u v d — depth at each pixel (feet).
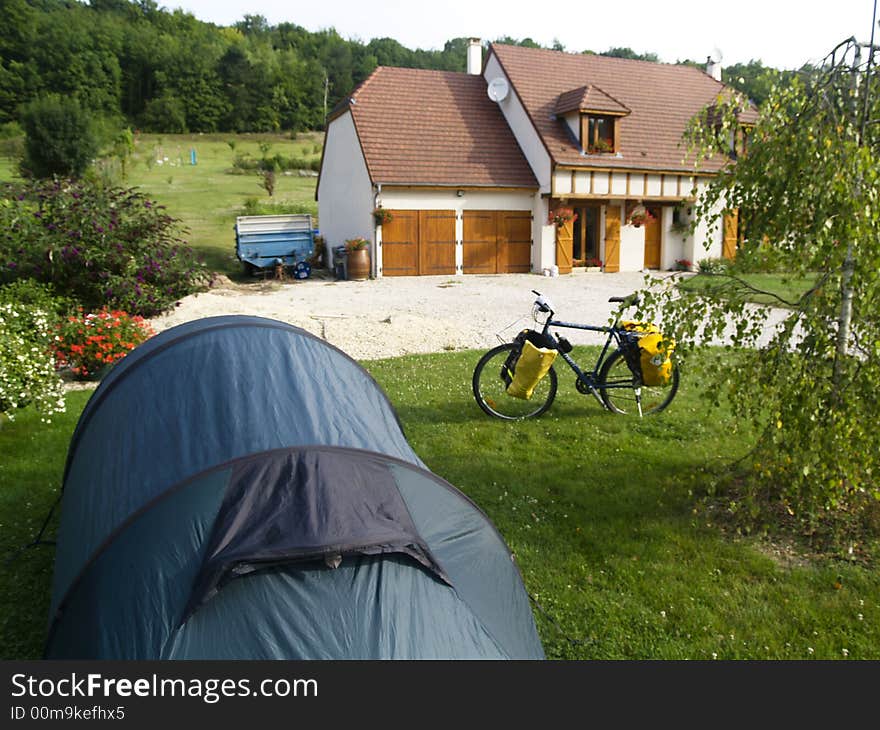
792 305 14.75
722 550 14.84
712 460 19.60
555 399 25.93
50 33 251.39
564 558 14.64
